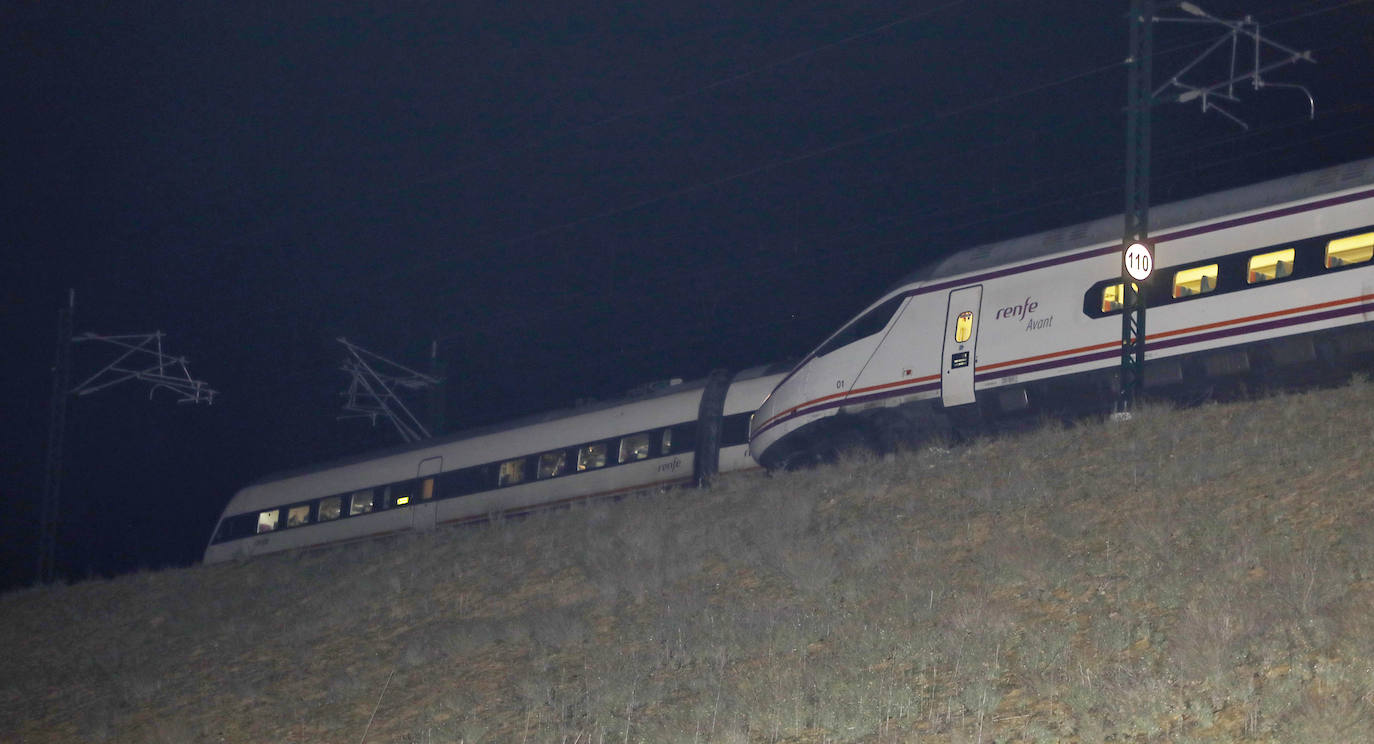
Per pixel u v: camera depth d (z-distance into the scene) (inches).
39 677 916.6
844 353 1067.9
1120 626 499.2
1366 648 424.8
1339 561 520.1
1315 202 852.0
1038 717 443.8
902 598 601.9
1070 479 741.3
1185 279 896.3
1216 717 410.0
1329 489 604.7
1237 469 676.1
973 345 985.5
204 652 879.1
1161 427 794.2
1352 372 823.1
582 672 622.2
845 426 1063.6
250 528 1699.1
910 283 1045.2
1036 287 964.0
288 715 667.4
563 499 1360.7
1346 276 824.9
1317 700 392.8
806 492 890.7
